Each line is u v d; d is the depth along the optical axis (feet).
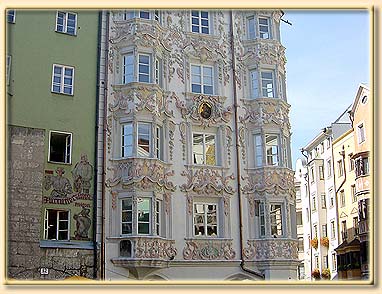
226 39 115.75
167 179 102.22
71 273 90.22
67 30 102.22
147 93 102.32
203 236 102.89
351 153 175.01
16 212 84.53
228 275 102.42
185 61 110.32
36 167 87.51
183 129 106.52
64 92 98.84
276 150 112.06
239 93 113.39
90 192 96.07
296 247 108.06
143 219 96.78
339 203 184.44
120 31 105.60
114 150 99.96
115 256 94.84
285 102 115.34
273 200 107.86
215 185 105.81
